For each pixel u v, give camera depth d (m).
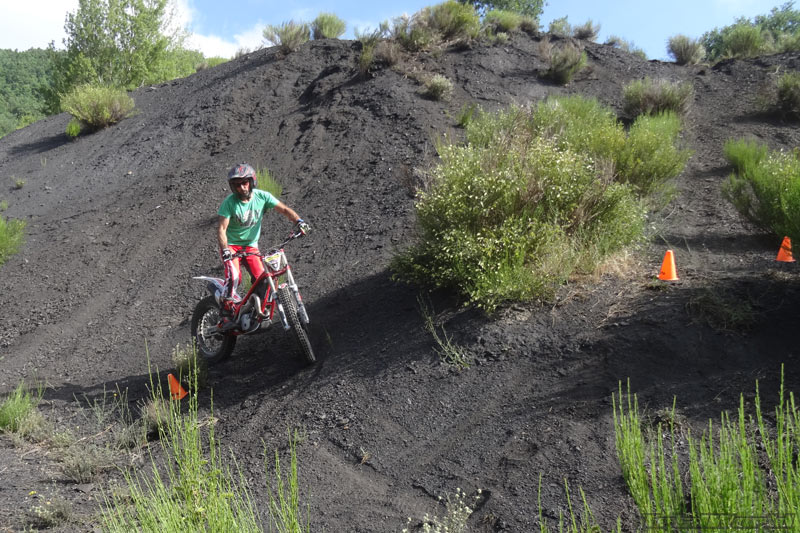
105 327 7.66
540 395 4.11
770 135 10.84
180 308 7.80
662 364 4.11
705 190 8.39
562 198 5.94
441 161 10.16
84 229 11.23
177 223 10.72
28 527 3.37
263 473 3.93
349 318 6.08
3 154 17.39
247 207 5.65
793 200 5.02
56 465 4.35
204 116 15.57
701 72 15.59
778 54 16.03
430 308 5.64
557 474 3.33
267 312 5.56
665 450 3.28
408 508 3.35
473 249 5.43
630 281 5.34
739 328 4.31
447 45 17.12
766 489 2.69
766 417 3.37
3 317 8.53
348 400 4.63
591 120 10.00
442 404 4.29
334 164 11.30
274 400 4.96
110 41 26.78
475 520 3.14
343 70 15.83
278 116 14.70
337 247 8.23
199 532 2.37
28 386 6.24
